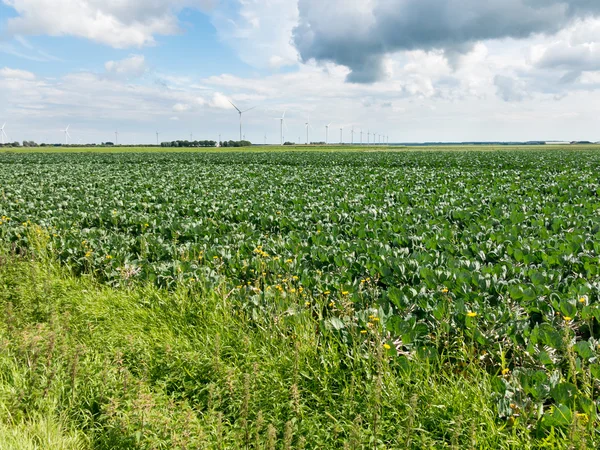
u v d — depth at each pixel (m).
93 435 4.51
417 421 4.40
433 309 6.05
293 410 4.66
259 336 6.26
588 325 5.97
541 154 63.97
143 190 23.53
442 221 12.53
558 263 8.41
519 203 15.35
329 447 4.21
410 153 76.00
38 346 5.72
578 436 3.74
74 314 7.32
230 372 5.12
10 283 8.73
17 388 5.08
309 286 7.68
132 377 5.28
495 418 4.46
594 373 4.68
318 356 5.58
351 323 6.04
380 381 4.47
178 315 7.06
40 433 4.37
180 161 57.25
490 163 42.94
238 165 46.84
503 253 9.12
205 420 4.62
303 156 66.44
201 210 15.60
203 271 8.40
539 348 5.51
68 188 24.22
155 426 4.32
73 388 4.91
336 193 19.45
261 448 3.84
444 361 5.77
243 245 10.36
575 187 20.45
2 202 18.19
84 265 9.77
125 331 6.66
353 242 10.34
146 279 8.55
